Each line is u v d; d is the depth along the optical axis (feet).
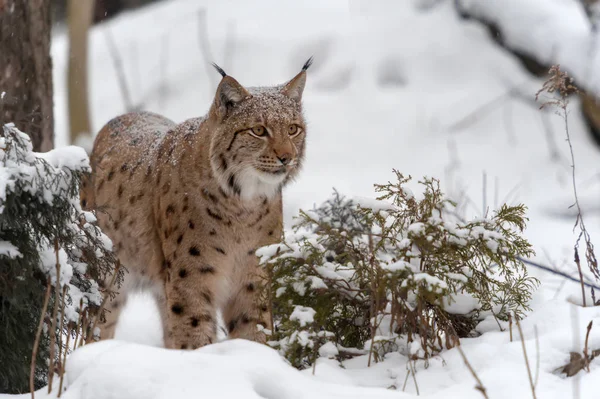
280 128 33.91
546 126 80.38
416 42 93.50
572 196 69.67
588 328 24.11
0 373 27.09
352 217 30.04
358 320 28.58
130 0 138.72
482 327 28.30
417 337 27.35
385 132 84.12
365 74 92.48
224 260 35.29
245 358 22.85
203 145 34.83
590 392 22.67
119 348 22.99
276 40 102.47
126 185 38.75
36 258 26.50
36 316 27.20
